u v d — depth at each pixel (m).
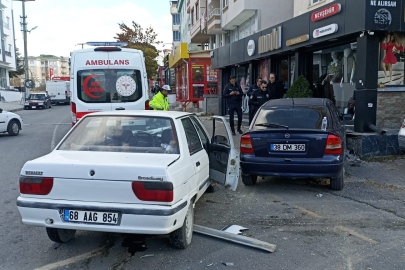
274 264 4.11
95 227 3.87
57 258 4.28
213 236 4.80
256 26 18.72
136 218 3.79
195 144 5.24
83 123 5.02
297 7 15.36
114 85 10.45
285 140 6.41
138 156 4.32
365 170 8.23
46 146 12.34
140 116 4.95
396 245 4.56
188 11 38.09
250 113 12.08
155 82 45.28
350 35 9.80
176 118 4.95
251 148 6.61
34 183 4.00
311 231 5.03
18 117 15.46
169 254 4.36
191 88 24.06
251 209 5.94
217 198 6.52
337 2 9.89
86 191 3.92
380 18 8.93
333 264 4.09
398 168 8.35
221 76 19.86
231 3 20.81
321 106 7.05
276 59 14.78
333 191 6.84
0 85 48.97
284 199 6.43
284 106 7.16
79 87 10.34
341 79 11.59
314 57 12.80
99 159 4.18
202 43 34.84
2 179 7.94
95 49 10.38
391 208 5.91
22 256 4.34
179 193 4.03
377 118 10.04
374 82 9.41
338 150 6.29
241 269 4.00
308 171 6.31
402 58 10.16
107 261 4.20
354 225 5.23
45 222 3.96
